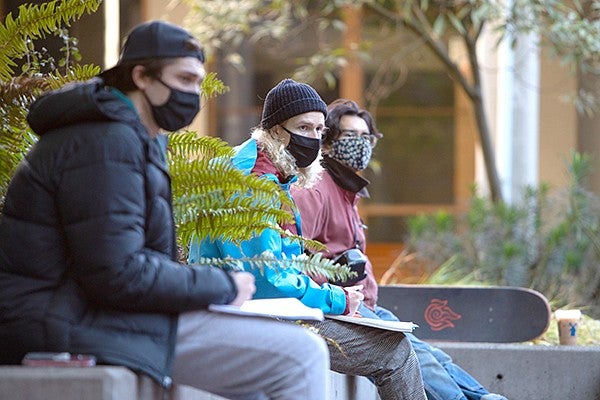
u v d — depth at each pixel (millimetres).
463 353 16391
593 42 24609
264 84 42719
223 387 9156
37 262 8516
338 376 12164
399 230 44531
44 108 8648
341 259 12641
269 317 9367
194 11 28266
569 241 23922
